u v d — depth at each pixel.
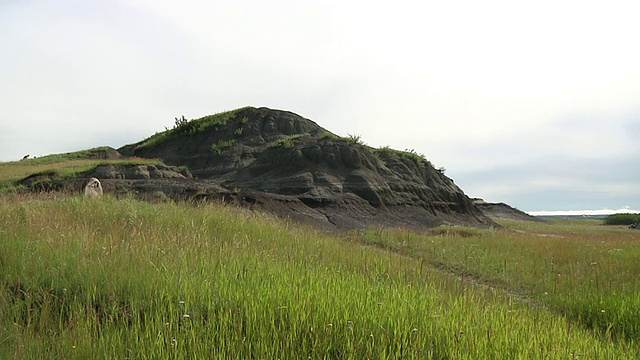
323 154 37.75
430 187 43.34
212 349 4.11
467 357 4.24
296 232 14.11
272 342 4.33
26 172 37.31
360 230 24.83
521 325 5.35
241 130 54.62
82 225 9.05
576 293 8.70
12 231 7.76
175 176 34.62
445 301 6.17
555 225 56.31
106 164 33.75
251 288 5.50
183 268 6.26
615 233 38.09
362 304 5.20
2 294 5.20
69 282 5.66
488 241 18.88
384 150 45.00
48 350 4.10
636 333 6.26
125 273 5.84
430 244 17.48
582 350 4.96
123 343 4.27
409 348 4.29
